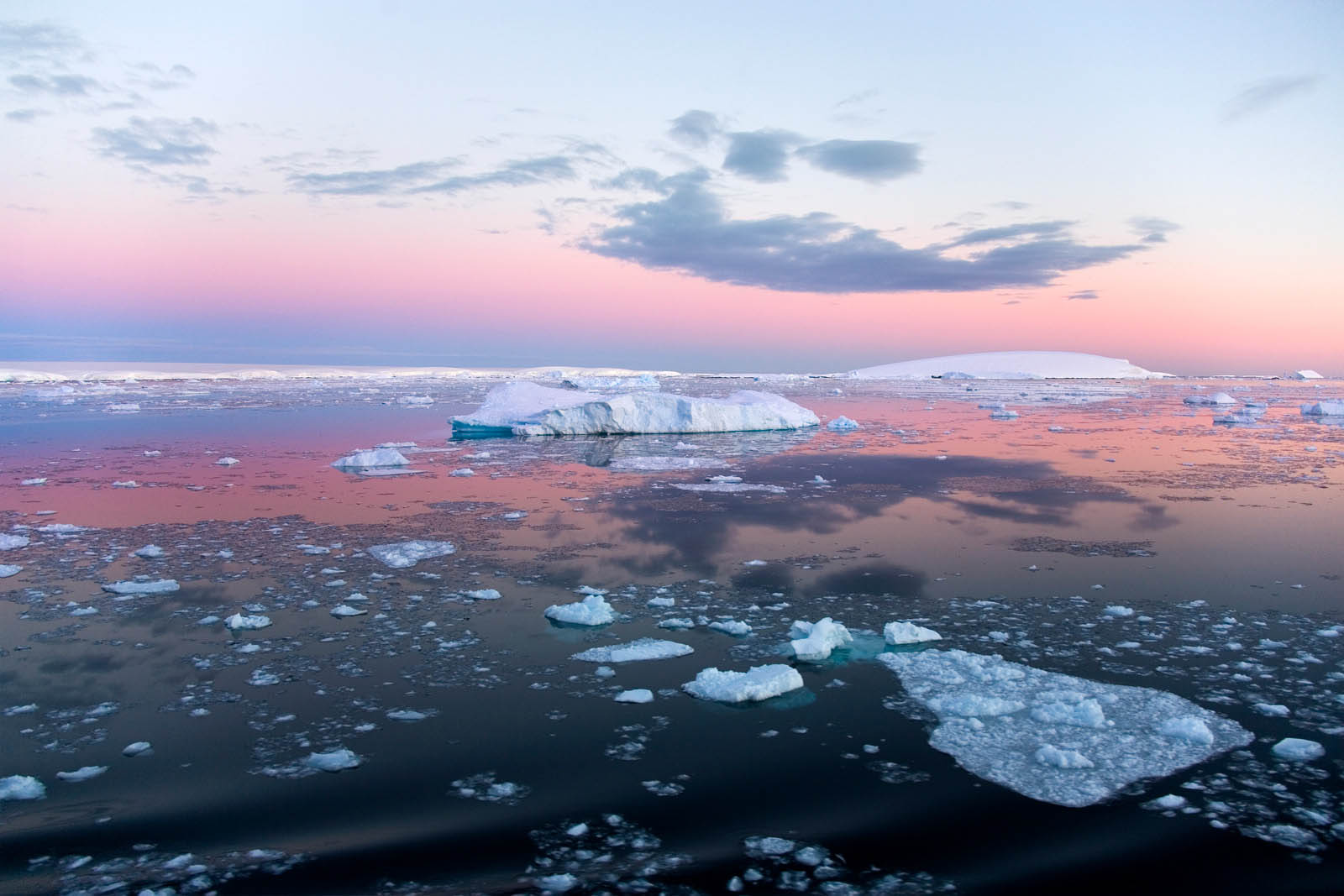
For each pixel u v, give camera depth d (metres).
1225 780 5.30
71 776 5.51
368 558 11.02
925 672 7.09
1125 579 9.93
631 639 8.05
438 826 4.91
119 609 8.95
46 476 17.69
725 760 5.67
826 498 15.30
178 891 4.32
